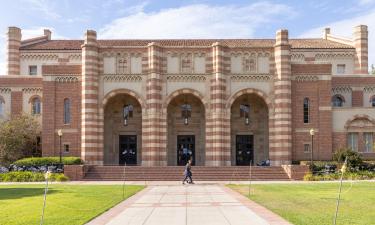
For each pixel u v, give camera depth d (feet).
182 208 75.36
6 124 170.60
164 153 167.53
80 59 197.57
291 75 171.12
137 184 128.98
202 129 180.04
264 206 76.48
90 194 97.30
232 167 152.76
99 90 169.58
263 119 180.04
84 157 163.94
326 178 143.13
